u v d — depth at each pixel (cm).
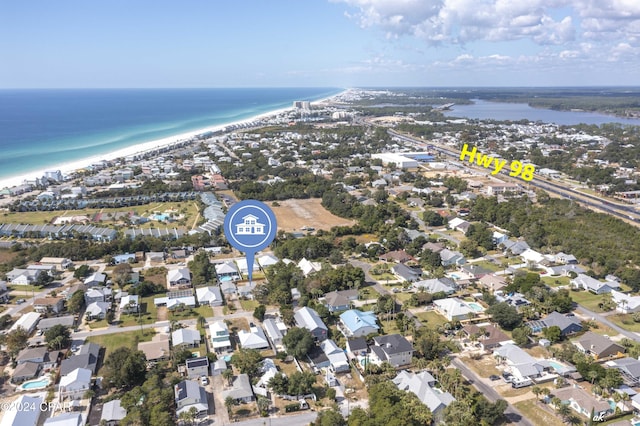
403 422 7912
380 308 12888
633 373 10031
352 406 9131
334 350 10781
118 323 12406
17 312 12975
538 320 12562
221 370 10194
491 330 11675
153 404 8706
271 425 8619
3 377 10006
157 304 13500
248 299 13975
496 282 14762
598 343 11150
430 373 10244
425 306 13575
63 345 11144
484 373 10288
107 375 9606
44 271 14950
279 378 9488
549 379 10044
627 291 14825
